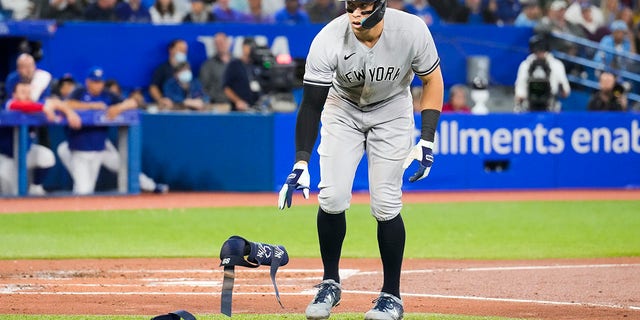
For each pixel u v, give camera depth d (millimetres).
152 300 27188
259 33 67375
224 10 69250
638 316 25078
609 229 45125
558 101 65688
